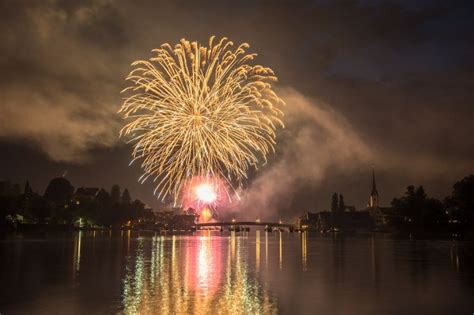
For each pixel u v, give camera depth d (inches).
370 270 2790.4
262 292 1947.6
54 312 1563.7
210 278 2380.7
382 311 1593.3
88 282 2215.8
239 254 4163.4
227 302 1723.7
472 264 3164.4
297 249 5049.2
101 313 1540.4
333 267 2962.6
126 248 4869.6
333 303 1717.5
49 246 4938.5
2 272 2598.4
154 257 3703.3
